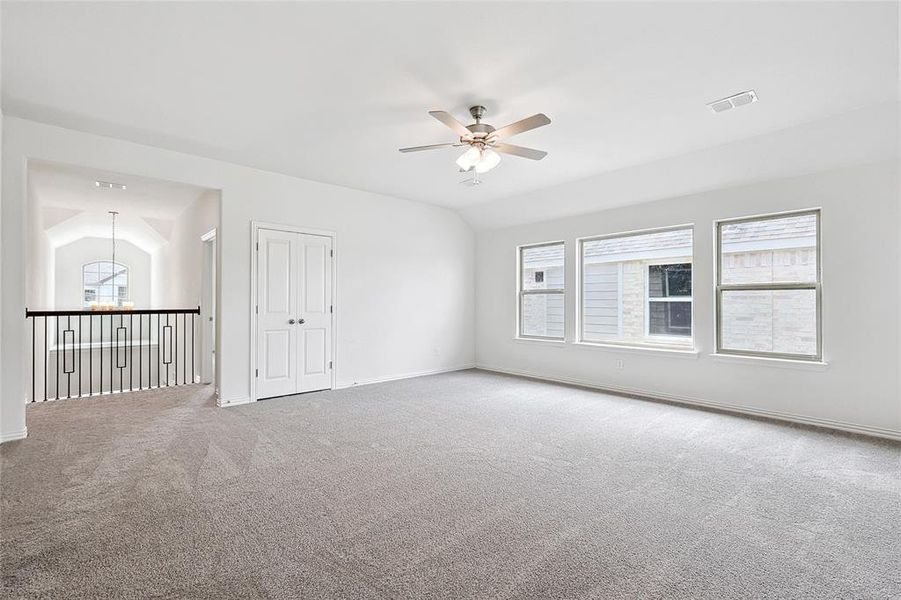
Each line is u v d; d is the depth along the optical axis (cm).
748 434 376
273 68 275
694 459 318
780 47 251
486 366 714
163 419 413
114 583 178
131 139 398
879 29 233
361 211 581
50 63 269
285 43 248
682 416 431
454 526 224
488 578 183
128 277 1001
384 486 271
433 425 398
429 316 663
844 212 389
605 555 200
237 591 173
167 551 200
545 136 386
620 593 174
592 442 354
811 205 406
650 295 529
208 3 212
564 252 611
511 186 554
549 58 263
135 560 193
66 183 475
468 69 276
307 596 171
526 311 665
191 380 643
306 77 286
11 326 347
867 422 377
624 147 412
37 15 221
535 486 273
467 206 670
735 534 218
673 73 280
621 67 273
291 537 213
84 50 254
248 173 480
